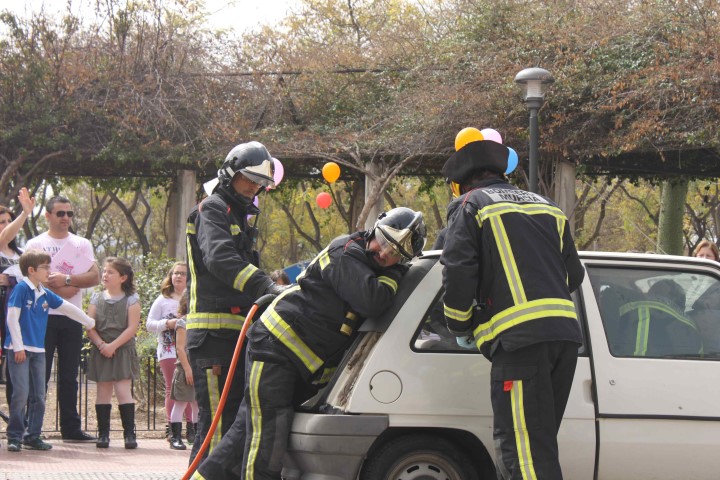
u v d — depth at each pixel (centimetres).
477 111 1723
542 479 456
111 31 1916
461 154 515
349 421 497
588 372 531
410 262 536
